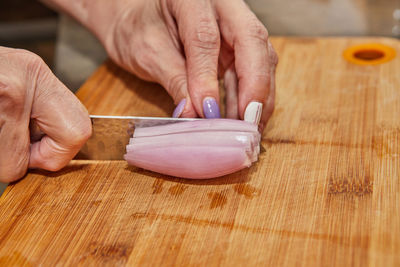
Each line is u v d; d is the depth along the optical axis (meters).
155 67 0.48
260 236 0.39
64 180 0.44
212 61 0.44
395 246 0.38
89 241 0.40
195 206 0.41
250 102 0.44
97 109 0.50
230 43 0.45
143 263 0.39
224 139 0.41
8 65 0.40
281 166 0.43
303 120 0.47
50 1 0.56
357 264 0.37
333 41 0.55
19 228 0.41
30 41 0.73
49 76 0.42
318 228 0.39
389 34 0.60
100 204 0.42
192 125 0.43
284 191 0.42
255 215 0.41
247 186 0.42
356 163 0.43
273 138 0.46
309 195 0.41
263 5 0.65
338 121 0.46
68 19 0.64
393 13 0.62
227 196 0.42
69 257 0.39
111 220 0.41
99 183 0.43
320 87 0.50
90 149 0.45
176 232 0.40
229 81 0.47
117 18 0.52
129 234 0.40
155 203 0.42
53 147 0.43
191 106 0.45
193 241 0.39
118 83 0.52
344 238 0.39
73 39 0.62
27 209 0.42
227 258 0.38
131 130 0.44
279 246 0.39
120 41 0.51
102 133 0.44
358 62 0.52
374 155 0.44
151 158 0.43
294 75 0.51
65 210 0.42
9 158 0.42
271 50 0.46
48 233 0.41
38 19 0.74
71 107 0.42
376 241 0.38
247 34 0.44
